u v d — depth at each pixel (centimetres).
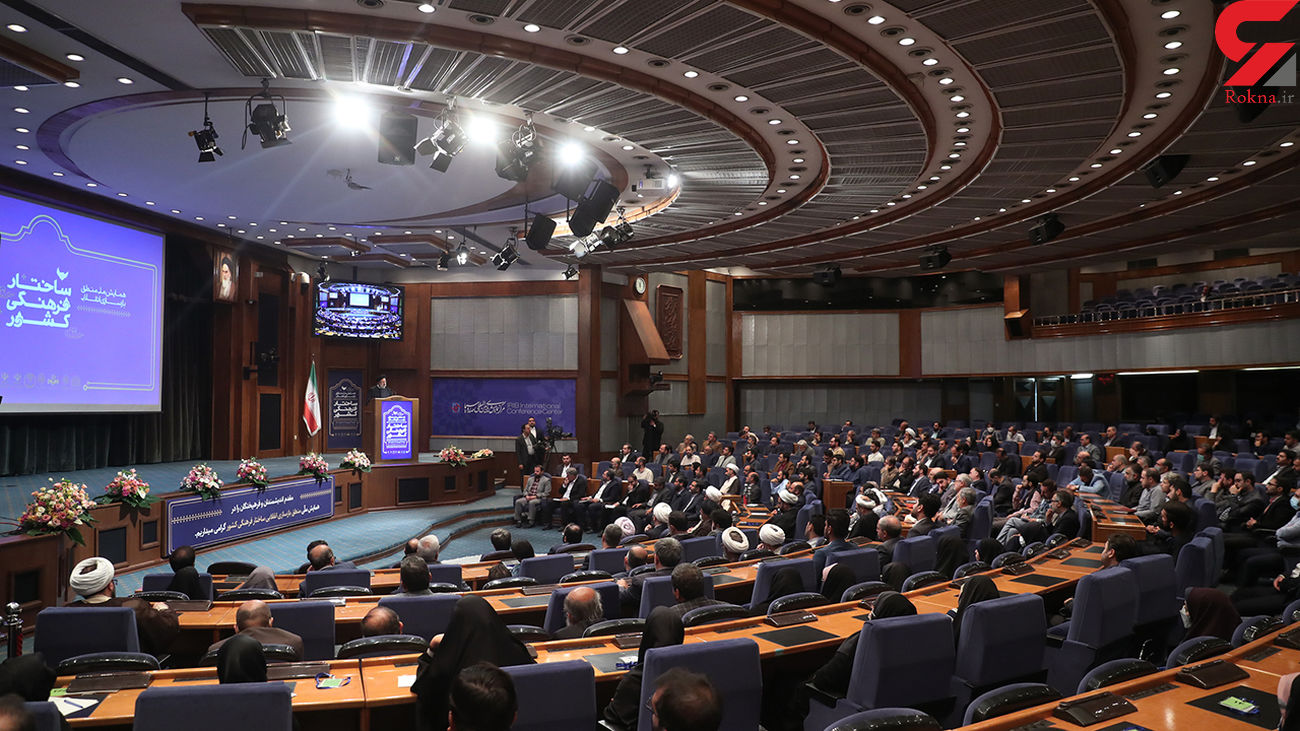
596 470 1933
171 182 1377
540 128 1091
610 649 459
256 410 1917
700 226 1686
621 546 887
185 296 1783
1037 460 1645
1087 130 1025
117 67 879
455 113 954
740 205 1482
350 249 1959
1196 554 693
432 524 1599
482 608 373
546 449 1991
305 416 1912
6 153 1209
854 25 762
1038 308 2594
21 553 826
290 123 1071
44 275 1390
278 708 317
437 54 798
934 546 796
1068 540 861
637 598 660
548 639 493
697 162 1194
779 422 2777
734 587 738
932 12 716
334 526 1511
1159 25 751
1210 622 498
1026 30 739
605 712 400
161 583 703
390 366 2250
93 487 1364
